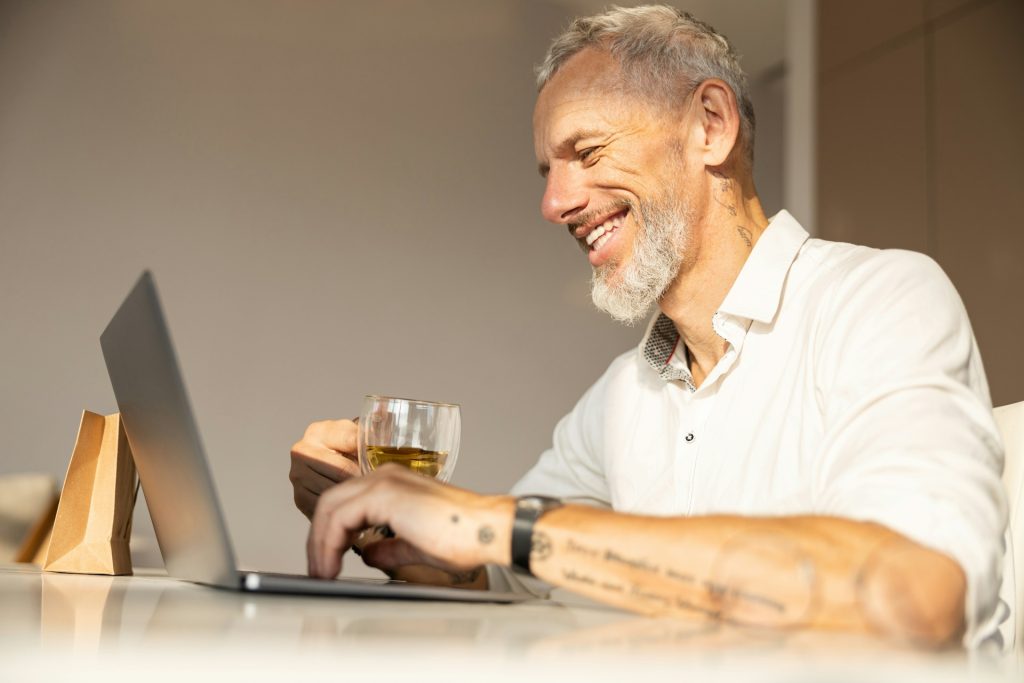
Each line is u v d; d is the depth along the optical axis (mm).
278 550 3572
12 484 2814
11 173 3412
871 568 530
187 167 3631
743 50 4422
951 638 528
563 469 1485
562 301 4215
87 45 3557
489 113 4176
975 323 3096
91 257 3459
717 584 557
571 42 1290
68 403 3361
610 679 257
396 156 3977
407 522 691
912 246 3285
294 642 330
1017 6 3084
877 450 694
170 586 723
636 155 1225
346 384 3766
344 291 3811
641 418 1336
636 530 606
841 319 982
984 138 3127
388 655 295
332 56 3918
